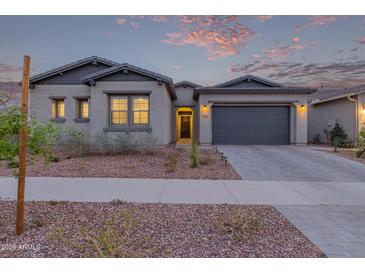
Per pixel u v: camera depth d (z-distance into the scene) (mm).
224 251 3033
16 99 3598
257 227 3641
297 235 3504
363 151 11188
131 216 3855
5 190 5902
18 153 3484
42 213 4328
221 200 5230
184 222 3949
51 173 7773
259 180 7152
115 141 11867
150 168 8594
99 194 5617
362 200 5293
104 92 13391
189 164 9312
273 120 16141
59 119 14734
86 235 3285
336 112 17594
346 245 3215
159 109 13492
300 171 8406
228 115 16234
